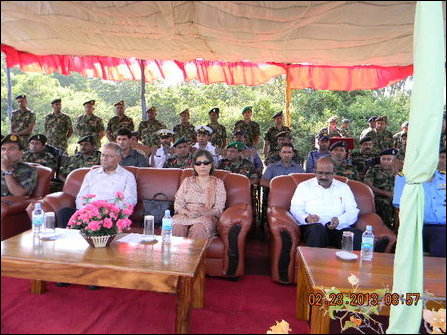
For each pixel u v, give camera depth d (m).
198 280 2.83
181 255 2.59
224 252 3.33
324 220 3.54
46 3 2.36
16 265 2.41
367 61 4.04
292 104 11.55
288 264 3.29
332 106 11.48
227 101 11.82
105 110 11.05
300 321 2.72
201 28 2.78
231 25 2.62
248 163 5.08
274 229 3.30
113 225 2.70
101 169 3.80
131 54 4.11
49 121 7.05
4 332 2.41
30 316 2.63
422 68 1.92
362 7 2.27
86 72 6.04
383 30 2.74
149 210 3.68
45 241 2.77
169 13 2.43
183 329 2.34
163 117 11.43
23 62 4.89
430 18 1.88
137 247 2.74
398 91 11.70
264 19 2.43
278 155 5.53
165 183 3.93
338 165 4.89
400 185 3.14
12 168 3.75
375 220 3.40
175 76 6.55
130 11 2.41
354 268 2.51
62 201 3.62
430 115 1.95
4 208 3.38
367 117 11.38
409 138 2.04
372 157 5.71
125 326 2.54
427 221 2.12
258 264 3.91
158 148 5.70
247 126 7.18
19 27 3.10
